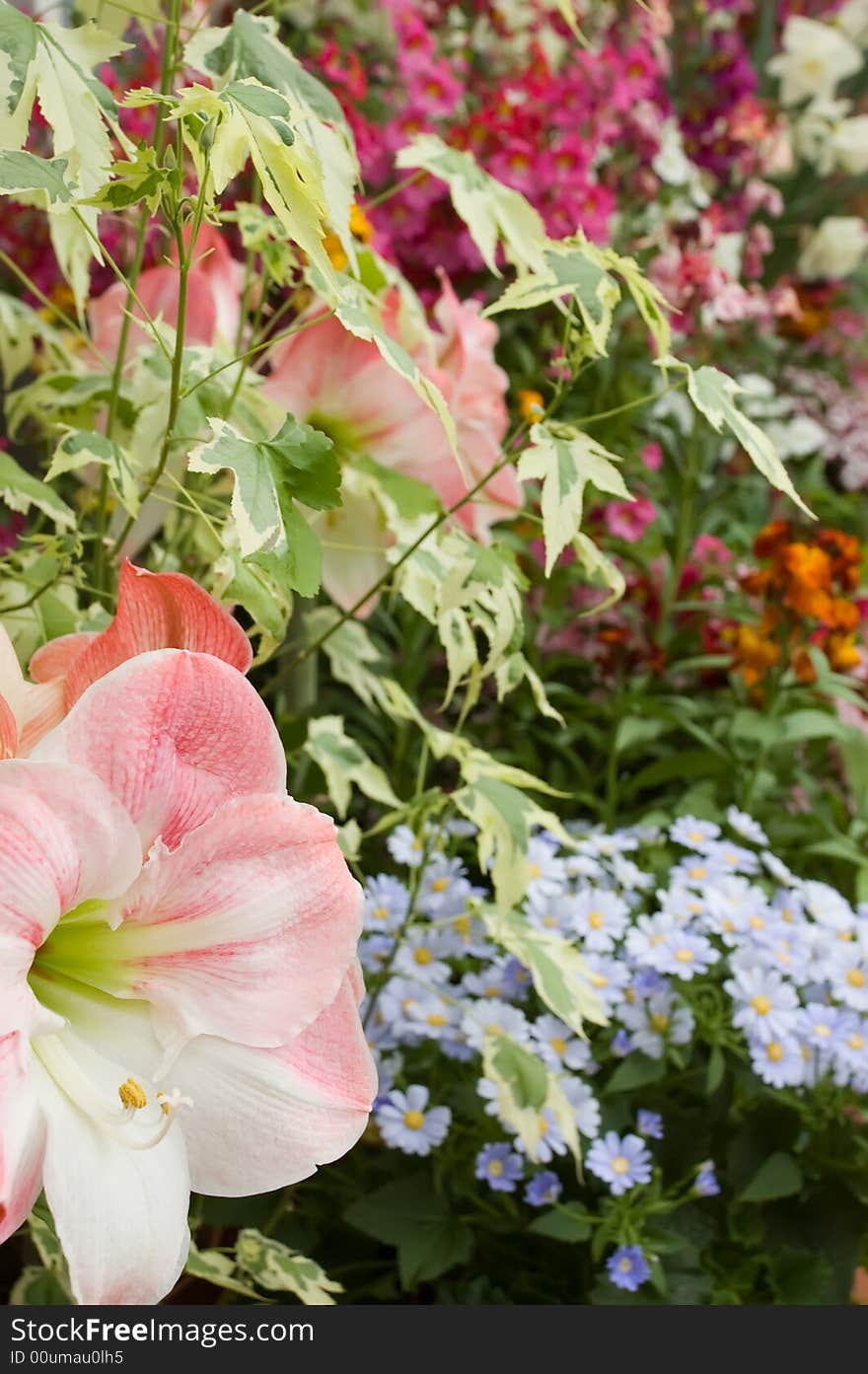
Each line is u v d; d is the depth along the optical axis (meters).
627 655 1.52
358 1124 0.63
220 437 0.67
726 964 1.09
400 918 1.04
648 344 1.74
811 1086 1.02
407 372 0.69
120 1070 0.61
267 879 0.61
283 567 0.66
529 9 1.73
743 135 1.91
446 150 0.84
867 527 2.11
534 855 1.07
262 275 0.93
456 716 1.50
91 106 0.66
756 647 1.37
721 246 1.88
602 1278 0.95
